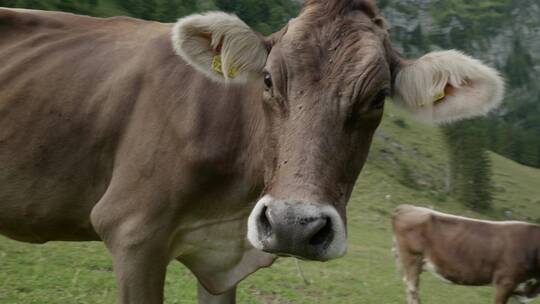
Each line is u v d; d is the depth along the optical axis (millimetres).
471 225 15820
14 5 76438
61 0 83812
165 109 5621
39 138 5945
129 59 5992
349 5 4898
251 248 5945
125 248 5504
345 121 4461
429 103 5133
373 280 18781
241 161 5621
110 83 5887
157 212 5512
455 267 15828
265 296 13414
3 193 6086
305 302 13484
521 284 15320
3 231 6465
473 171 72312
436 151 82438
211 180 5613
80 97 5922
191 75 5719
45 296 9812
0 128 6070
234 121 5602
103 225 5633
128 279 5488
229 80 5266
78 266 12164
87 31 6379
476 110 5164
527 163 125625
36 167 5969
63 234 6312
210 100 5629
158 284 5590
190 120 5547
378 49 4676
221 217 5781
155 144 5551
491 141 126625
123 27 6441
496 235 15523
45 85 6035
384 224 43375
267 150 4719
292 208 4082
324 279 16859
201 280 6188
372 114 4633
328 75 4496
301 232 4043
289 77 4535
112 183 5707
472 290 21203
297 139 4352
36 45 6281
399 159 76375
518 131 135750
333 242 4184
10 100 6082
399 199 58875
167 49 5891
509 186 86812
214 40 5168
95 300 10039
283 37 4746
